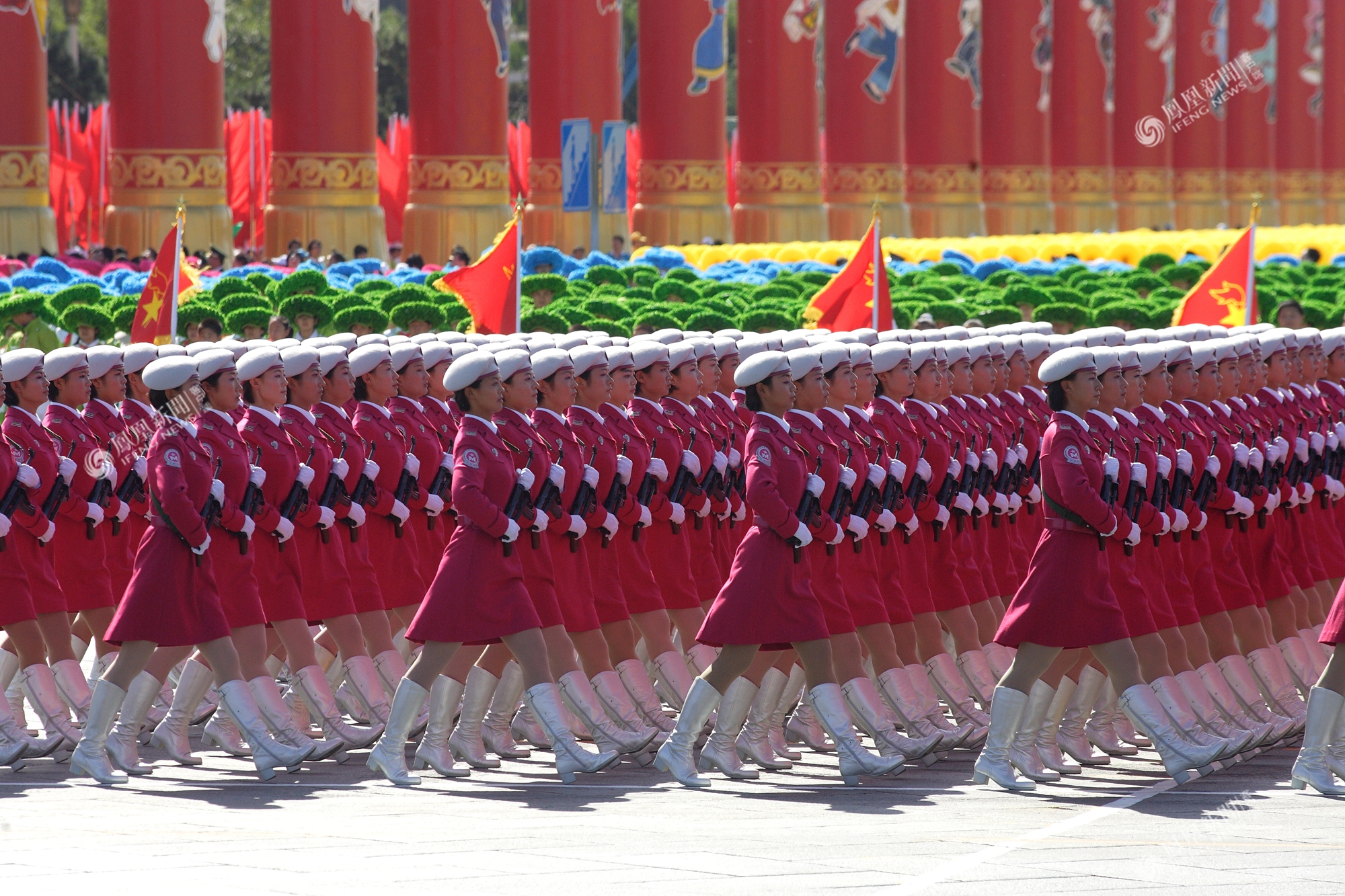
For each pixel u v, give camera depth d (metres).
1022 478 47.31
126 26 152.38
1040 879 27.61
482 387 37.59
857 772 37.31
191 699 40.41
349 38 161.62
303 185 161.25
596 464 40.81
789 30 197.88
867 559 40.88
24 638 40.53
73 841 30.70
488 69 170.00
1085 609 36.44
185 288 73.38
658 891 26.52
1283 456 45.28
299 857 29.17
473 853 29.56
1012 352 48.19
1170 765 37.12
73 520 42.38
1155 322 82.81
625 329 72.44
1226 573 43.44
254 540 40.38
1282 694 43.25
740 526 47.94
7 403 41.25
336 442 43.03
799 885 26.94
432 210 170.00
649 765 41.03
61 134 186.25
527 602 37.31
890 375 43.16
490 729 41.59
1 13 139.50
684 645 44.12
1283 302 87.31
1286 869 28.55
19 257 128.50
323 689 40.78
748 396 37.59
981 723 43.50
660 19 188.00
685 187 188.75
